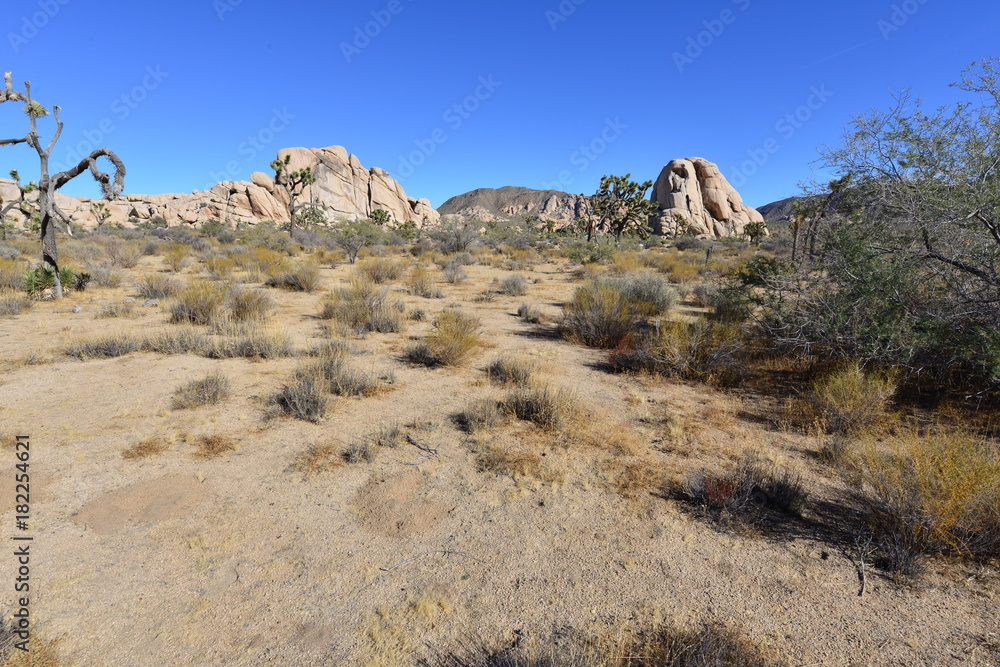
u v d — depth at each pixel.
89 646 2.38
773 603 2.74
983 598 2.79
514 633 2.51
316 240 38.16
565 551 3.18
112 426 4.94
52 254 12.23
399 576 2.94
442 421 5.27
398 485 3.98
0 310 10.20
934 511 3.19
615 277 15.70
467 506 3.70
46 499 3.64
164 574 2.90
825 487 3.98
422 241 43.19
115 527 3.34
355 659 2.35
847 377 5.39
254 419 5.21
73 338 8.39
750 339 8.23
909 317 5.73
